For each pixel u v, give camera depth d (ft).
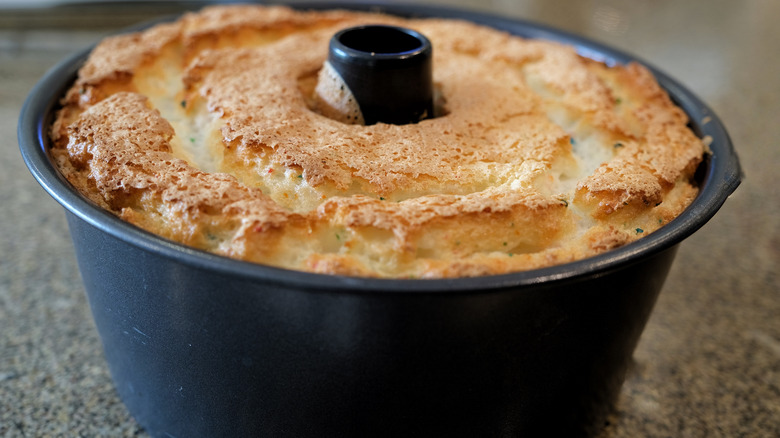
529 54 1.93
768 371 1.90
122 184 1.55
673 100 1.88
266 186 1.58
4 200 2.21
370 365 1.48
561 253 1.53
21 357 1.86
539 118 1.74
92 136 1.63
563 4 3.52
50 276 2.03
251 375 1.51
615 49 1.98
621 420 1.79
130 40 1.87
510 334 1.49
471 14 2.09
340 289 1.41
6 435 1.72
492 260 1.51
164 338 1.55
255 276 1.41
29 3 2.72
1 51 2.69
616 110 1.81
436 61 1.89
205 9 2.03
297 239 1.51
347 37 1.74
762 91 2.81
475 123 1.70
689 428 1.79
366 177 1.57
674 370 1.89
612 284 1.52
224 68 1.77
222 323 1.49
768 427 1.79
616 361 1.65
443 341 1.47
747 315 2.01
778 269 2.12
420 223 1.51
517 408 1.56
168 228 1.53
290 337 1.47
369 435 1.54
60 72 1.77
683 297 2.05
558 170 1.67
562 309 1.49
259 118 1.65
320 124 1.66
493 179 1.62
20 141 1.60
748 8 3.68
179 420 1.63
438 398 1.51
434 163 1.61
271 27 1.96
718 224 2.24
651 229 1.60
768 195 2.32
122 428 1.74
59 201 1.51
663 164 1.67
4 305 1.95
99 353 1.88
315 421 1.53
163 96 1.78
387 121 1.71
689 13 3.58
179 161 1.59
